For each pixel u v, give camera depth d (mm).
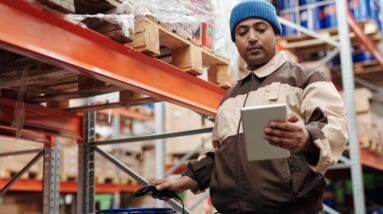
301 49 5688
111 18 1789
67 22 1600
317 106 1618
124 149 6988
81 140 3143
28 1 1460
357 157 4348
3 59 1946
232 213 1747
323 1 5352
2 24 1377
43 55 1495
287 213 1646
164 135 3023
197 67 2307
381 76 7109
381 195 7520
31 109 2756
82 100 3365
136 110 7625
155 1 2033
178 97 2180
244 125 1391
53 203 3117
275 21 1894
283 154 1426
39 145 5227
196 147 5719
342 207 7109
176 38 2170
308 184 1626
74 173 5684
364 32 5469
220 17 2689
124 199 7570
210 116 2822
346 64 4453
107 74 1751
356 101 5840
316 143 1423
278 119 1331
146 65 1992
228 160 1787
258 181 1672
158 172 5176
